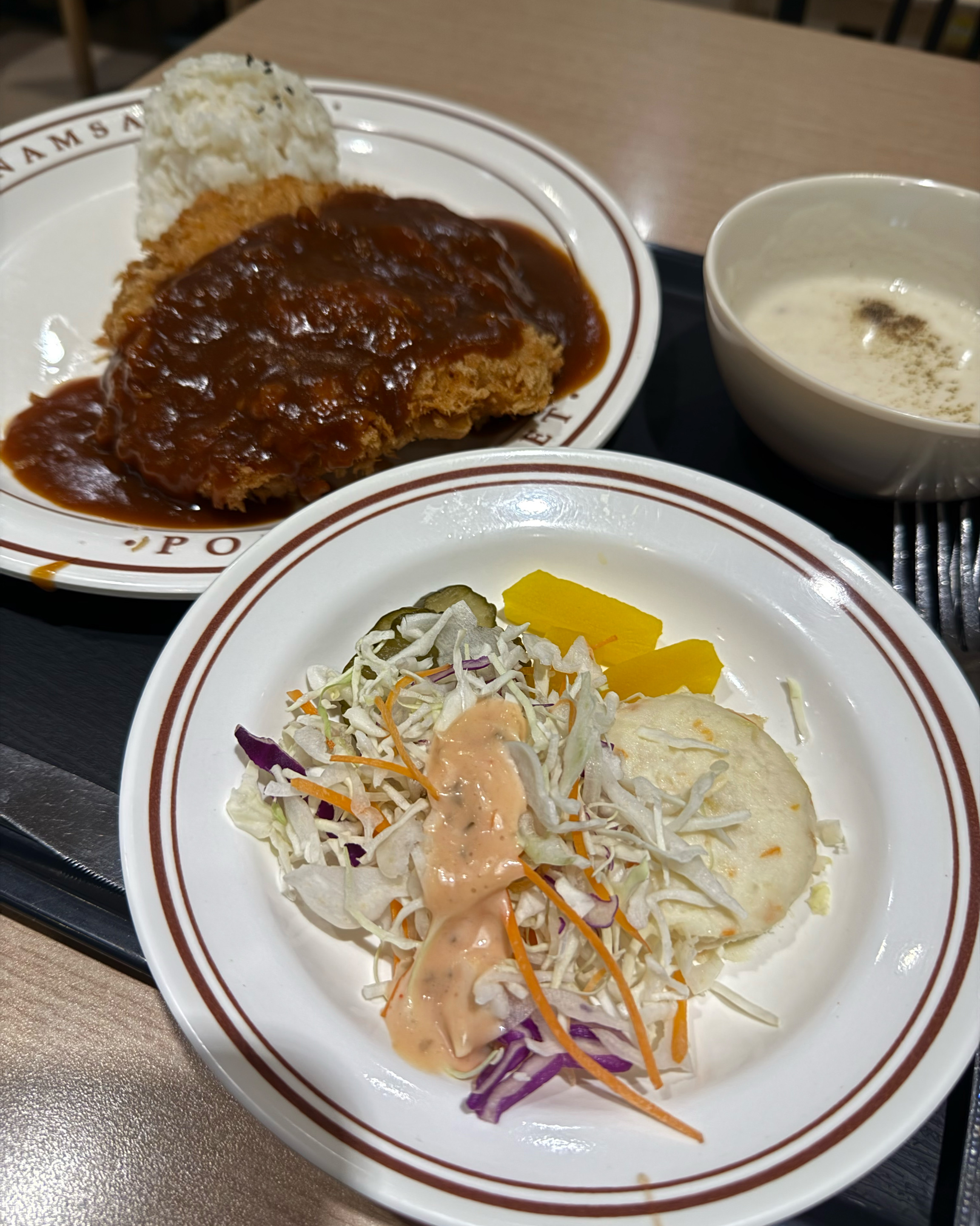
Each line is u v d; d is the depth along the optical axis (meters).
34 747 0.28
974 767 0.25
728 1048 0.23
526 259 0.44
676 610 0.30
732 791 0.25
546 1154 0.20
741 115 0.53
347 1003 0.23
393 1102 0.20
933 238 0.37
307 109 0.45
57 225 0.45
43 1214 0.22
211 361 0.36
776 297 0.39
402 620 0.28
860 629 0.28
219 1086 0.23
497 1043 0.22
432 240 0.41
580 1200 0.19
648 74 0.56
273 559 0.28
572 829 0.24
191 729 0.25
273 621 0.28
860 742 0.27
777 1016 0.23
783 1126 0.20
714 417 0.38
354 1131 0.20
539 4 0.61
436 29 0.58
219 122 0.42
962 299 0.38
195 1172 0.22
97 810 0.27
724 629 0.30
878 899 0.24
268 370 0.35
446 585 0.31
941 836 0.24
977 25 0.68
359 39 0.57
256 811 0.25
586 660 0.28
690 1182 0.19
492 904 0.23
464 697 0.26
